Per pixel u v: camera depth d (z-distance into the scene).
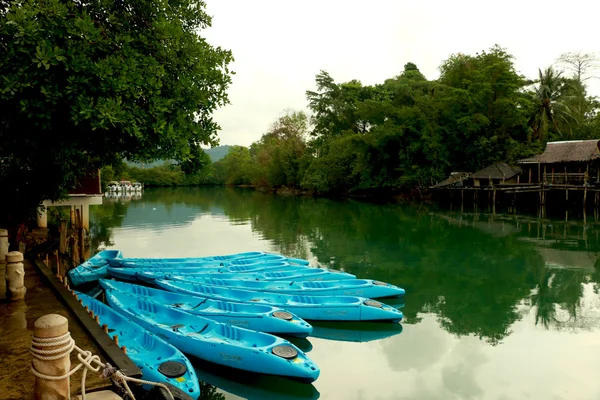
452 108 41.44
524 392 7.49
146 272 12.81
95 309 8.99
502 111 39.78
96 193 19.14
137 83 8.03
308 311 10.23
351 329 10.23
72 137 8.44
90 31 7.59
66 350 3.89
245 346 7.62
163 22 8.98
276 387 7.63
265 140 77.00
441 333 10.18
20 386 5.04
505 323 10.80
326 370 8.38
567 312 11.58
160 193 68.06
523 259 17.70
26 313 7.48
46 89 7.19
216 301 10.06
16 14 6.93
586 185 30.78
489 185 36.25
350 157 51.62
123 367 5.41
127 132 8.37
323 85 56.72
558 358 8.79
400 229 26.16
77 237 18.31
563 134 43.06
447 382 7.87
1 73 7.06
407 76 52.81
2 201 12.84
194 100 9.96
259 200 52.12
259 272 13.45
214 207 42.50
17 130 7.96
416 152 43.72
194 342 7.98
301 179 60.72
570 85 44.22
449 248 20.14
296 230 26.25
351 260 17.83
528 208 37.25
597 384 7.75
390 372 8.30
